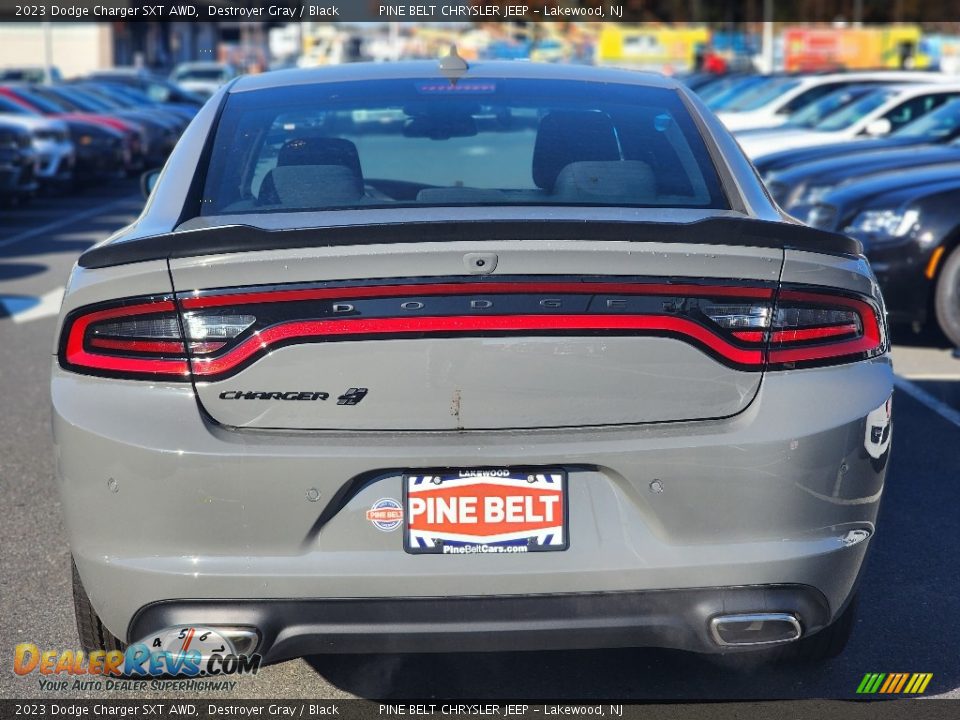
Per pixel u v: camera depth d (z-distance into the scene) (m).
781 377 2.63
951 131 10.73
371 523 2.57
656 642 2.66
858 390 2.67
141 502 2.56
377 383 2.55
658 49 49.28
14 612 3.64
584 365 2.56
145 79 33.78
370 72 3.88
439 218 2.95
